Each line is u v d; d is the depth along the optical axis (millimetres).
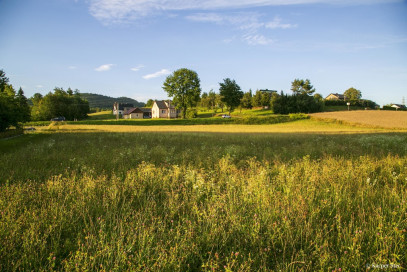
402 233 3857
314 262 3346
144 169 7242
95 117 111750
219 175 7328
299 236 3879
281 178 6516
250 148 13664
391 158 9125
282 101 82938
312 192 5383
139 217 4383
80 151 12109
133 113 111250
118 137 21188
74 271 3113
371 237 3711
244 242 3867
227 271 2844
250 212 4613
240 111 99438
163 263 3152
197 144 16344
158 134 24922
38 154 10867
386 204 4832
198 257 3527
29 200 5270
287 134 25750
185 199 5383
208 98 116938
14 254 3307
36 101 110688
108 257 3191
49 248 3633
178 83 78438
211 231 3939
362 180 6457
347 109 91125
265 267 3145
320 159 9930
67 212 4523
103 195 5281
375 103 105312
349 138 19734
